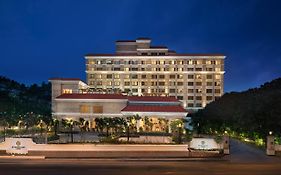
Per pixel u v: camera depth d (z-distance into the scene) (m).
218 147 54.22
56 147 51.34
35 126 87.38
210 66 182.00
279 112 69.94
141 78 184.75
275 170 40.22
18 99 190.50
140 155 51.03
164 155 51.09
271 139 53.78
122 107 101.94
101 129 83.12
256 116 74.50
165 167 41.88
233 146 65.44
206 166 42.97
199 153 52.22
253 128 73.44
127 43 196.25
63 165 43.09
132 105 103.38
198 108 181.50
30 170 39.16
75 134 83.12
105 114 101.69
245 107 89.06
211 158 49.19
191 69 182.62
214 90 181.75
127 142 55.56
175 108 98.38
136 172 38.06
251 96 98.69
